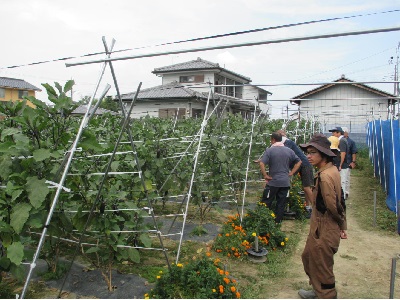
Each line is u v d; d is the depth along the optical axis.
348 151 9.04
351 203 9.30
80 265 4.64
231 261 5.06
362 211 8.34
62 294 3.89
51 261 4.52
